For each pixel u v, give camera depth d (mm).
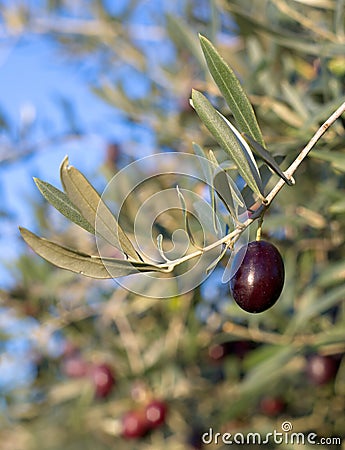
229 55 713
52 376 1008
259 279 391
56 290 908
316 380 733
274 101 604
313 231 680
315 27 569
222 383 870
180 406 869
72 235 896
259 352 657
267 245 396
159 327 867
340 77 561
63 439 1035
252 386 640
